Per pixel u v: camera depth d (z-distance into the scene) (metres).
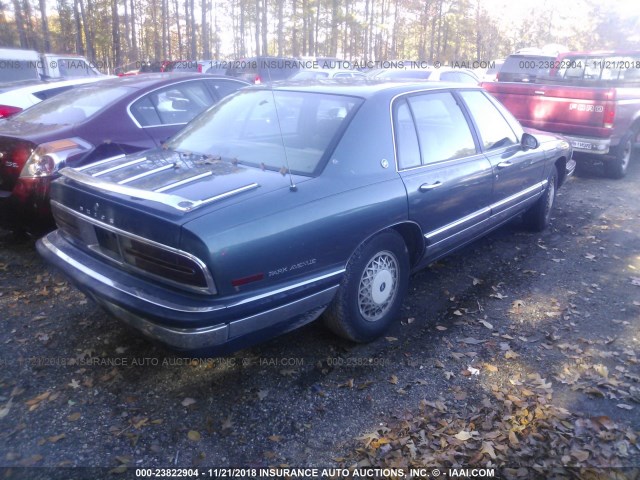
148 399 3.16
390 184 3.58
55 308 4.18
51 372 3.39
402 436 2.90
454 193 4.16
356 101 3.70
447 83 4.55
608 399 3.21
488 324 4.06
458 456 2.77
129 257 2.96
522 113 8.89
